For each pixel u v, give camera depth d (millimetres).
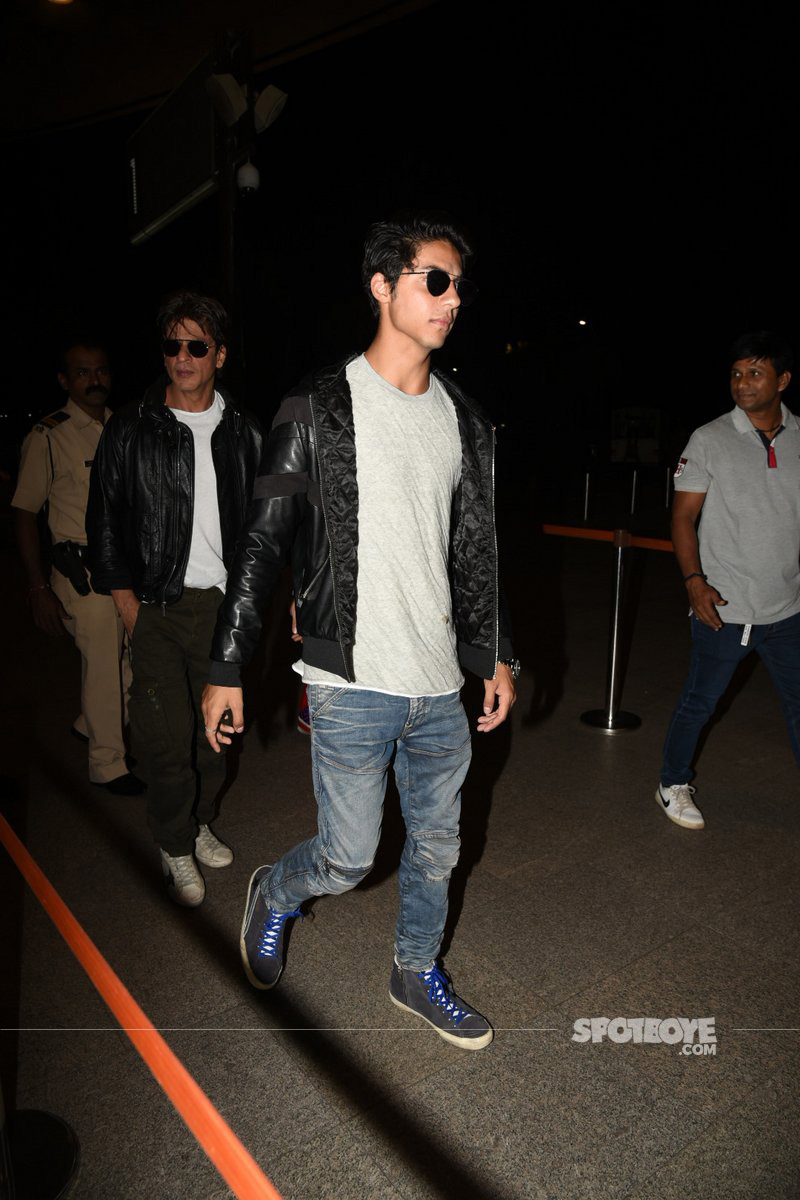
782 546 3119
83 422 3693
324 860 2139
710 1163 1933
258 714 4801
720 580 3205
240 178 5488
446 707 2068
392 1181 1886
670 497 16938
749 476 3102
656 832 3473
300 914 2598
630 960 2645
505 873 3152
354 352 2064
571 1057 2242
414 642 1970
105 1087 2145
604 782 3953
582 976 2566
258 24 7539
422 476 1963
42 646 6164
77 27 7535
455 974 2570
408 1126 2027
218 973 2578
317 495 1944
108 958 2645
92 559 2922
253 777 3980
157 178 6457
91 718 3732
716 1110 2074
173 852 2914
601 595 8039
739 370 3078
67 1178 1875
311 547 1979
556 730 4605
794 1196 1855
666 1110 2074
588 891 3031
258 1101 2096
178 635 2857
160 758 2814
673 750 3520
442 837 2164
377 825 2088
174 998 2465
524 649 6203
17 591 8062
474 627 2184
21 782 3879
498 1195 1858
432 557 1994
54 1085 2148
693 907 2938
